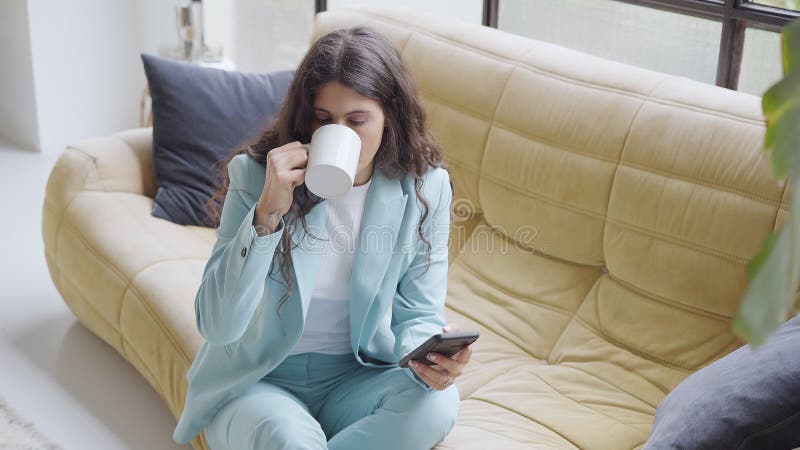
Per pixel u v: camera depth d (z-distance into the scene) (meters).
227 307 1.55
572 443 1.75
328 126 1.52
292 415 1.59
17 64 3.72
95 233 2.39
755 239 1.80
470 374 2.00
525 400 1.88
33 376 2.40
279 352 1.64
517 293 2.18
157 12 3.91
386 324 1.74
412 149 1.70
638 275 1.97
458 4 2.97
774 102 0.53
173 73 2.60
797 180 0.52
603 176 2.02
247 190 1.63
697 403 1.55
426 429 1.63
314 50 1.60
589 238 2.06
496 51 2.28
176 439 1.81
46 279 2.88
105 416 2.26
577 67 2.15
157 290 2.19
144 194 2.63
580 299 2.11
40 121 3.73
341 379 1.75
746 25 2.26
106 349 2.53
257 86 2.68
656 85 2.03
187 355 2.03
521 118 2.16
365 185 1.70
